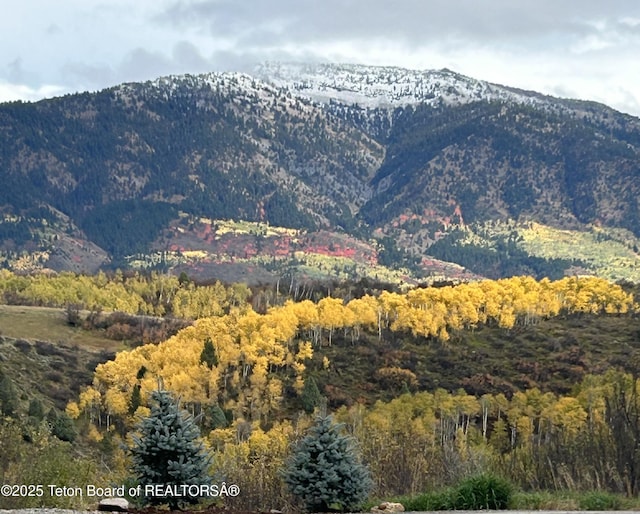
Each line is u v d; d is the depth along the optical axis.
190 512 15.03
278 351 105.69
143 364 96.62
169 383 90.81
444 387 104.88
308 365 108.81
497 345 121.25
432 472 21.41
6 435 17.53
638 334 122.75
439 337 120.81
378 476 20.84
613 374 82.38
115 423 86.44
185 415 16.34
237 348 102.25
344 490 16.66
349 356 113.06
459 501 16.66
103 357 113.94
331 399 99.56
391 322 125.88
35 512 13.38
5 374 82.62
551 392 95.94
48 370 101.81
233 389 98.44
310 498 16.61
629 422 19.11
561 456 20.73
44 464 16.95
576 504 16.48
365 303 124.94
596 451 19.42
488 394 92.94
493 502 16.62
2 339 107.25
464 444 29.31
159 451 15.73
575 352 115.31
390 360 111.94
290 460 17.36
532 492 18.53
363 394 102.94
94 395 88.19
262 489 17.95
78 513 13.64
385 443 22.70
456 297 127.44
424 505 16.84
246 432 76.19
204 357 98.06
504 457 26.81
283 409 98.06
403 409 81.31
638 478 18.22
